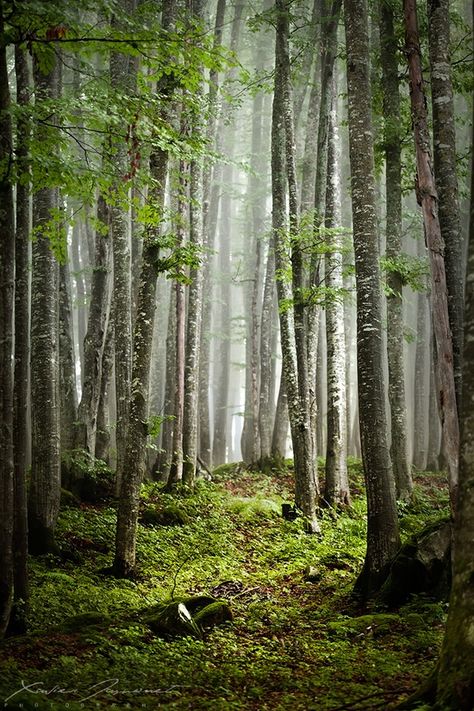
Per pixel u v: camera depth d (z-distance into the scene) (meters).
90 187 9.80
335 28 19.36
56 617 9.38
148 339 12.69
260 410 24.41
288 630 9.77
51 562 12.42
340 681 7.19
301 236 16.20
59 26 8.38
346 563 13.62
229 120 21.12
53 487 13.04
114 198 10.35
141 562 13.47
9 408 7.96
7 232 8.04
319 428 27.20
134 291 20.14
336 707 6.25
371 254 11.70
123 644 8.17
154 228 12.68
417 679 6.94
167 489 19.25
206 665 7.84
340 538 16.34
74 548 13.50
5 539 7.91
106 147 10.24
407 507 18.30
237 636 9.34
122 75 13.84
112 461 21.50
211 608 9.83
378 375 11.37
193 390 20.30
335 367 18.92
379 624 9.24
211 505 18.62
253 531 17.06
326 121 19.19
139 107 9.48
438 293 10.52
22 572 8.79
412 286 19.09
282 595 12.06
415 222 25.05
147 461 21.27
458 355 11.12
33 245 13.44
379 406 11.28
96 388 18.75
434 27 12.13
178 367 19.80
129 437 12.66
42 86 12.66
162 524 16.42
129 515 12.57
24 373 9.00
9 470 7.95
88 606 10.24
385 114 18.12
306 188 23.75
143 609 9.75
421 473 25.67
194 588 12.34
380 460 11.12
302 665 7.96
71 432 18.14
